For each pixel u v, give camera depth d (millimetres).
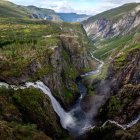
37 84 132000
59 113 137750
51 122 120625
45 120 117625
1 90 110500
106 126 129500
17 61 137500
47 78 142125
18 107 111312
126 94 142125
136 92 139125
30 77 133750
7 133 85938
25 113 112312
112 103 143250
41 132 102750
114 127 128125
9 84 123688
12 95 113438
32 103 117000
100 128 128250
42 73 140875
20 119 105125
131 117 131750
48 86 141000
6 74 126062
